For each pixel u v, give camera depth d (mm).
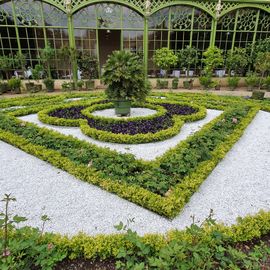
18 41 9289
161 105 6461
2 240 1690
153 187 2570
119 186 2574
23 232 1779
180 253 1532
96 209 2389
